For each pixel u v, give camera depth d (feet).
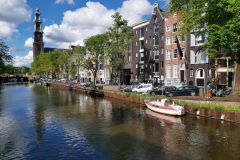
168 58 125.49
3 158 33.94
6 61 132.05
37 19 451.12
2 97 118.01
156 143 39.68
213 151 35.35
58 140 42.32
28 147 38.65
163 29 129.18
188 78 108.47
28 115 67.15
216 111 56.34
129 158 33.37
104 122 56.70
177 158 33.06
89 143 40.40
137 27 154.81
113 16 110.01
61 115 66.64
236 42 54.19
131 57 160.86
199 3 63.00
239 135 42.83
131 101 94.07
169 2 70.59
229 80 88.22
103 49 137.49
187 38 109.19
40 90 169.17
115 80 182.80
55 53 237.86
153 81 138.10
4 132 48.11
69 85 183.21
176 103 69.15
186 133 45.21
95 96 121.90
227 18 59.16
